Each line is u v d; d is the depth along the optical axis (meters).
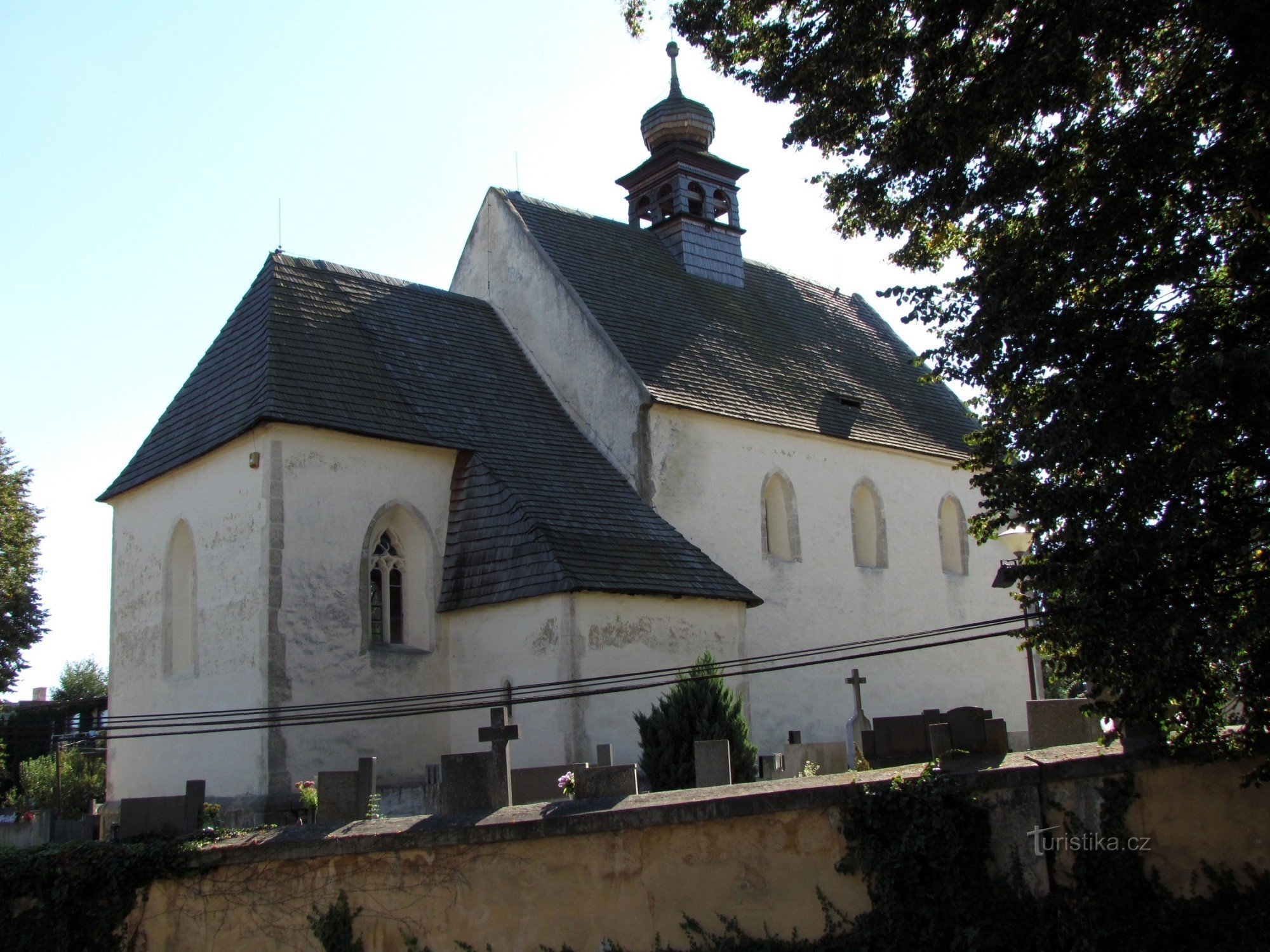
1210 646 10.53
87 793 32.44
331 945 11.88
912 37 14.17
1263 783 11.16
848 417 31.16
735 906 11.25
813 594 28.56
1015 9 13.59
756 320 32.69
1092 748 11.75
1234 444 11.08
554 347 28.05
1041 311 12.38
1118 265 12.31
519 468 24.14
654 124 33.50
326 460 22.02
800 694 27.67
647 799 11.95
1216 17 11.73
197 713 21.36
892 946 10.73
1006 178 13.48
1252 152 11.99
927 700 31.05
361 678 21.62
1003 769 11.20
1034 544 12.45
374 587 22.69
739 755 17.91
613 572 21.81
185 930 12.26
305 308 24.44
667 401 25.91
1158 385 11.22
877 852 10.86
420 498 23.30
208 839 12.53
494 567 22.30
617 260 30.59
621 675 20.03
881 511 31.08
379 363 24.59
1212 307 12.12
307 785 20.12
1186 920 10.98
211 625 22.23
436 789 20.14
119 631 25.28
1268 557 11.41
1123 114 13.28
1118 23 12.30
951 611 32.38
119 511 25.73
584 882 11.59
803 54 15.17
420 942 11.78
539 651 21.17
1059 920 10.89
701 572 23.52
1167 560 11.01
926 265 15.30
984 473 13.27
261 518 21.28
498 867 11.77
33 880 12.31
